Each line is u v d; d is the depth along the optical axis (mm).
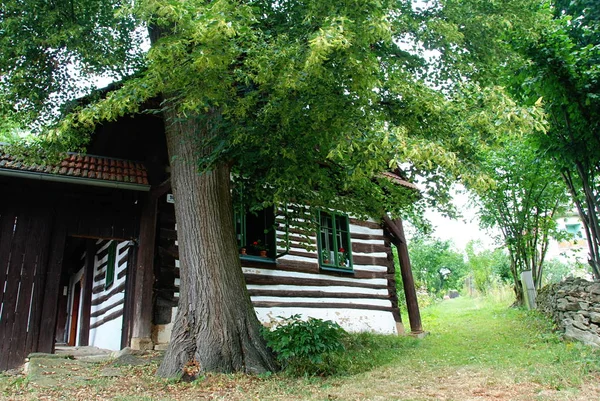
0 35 7164
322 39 3734
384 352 7609
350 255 11539
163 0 4008
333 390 4836
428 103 5375
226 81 4887
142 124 8641
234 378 5266
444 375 5414
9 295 7129
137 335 7434
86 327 11352
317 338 5719
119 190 8328
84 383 5293
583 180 6902
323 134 5594
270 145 6102
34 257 7445
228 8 4145
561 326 8227
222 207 6367
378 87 5602
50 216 7723
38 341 7176
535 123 4680
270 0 6102
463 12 6547
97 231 8008
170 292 8039
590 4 6809
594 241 7059
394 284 12344
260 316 9289
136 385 5176
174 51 4359
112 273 10125
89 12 7594
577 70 6344
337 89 5082
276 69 4676
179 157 6398
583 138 6723
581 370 5059
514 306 14109
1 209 7402
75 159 8070
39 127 8148
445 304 25125
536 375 4977
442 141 5395
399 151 4410
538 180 12750
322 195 7992
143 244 7957
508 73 6973
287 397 4582
